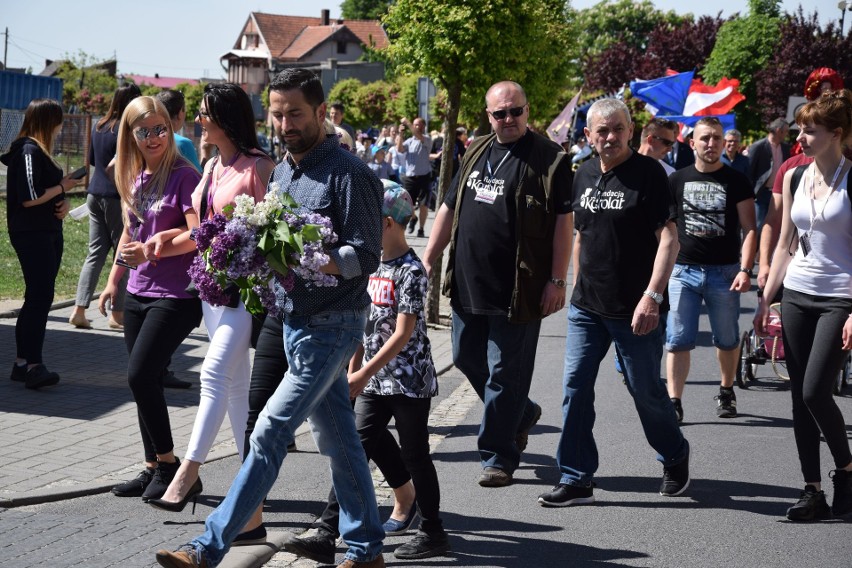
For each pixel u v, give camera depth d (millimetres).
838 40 58500
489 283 6449
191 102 84875
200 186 5629
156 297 5852
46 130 8594
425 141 22297
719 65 72312
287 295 4500
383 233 5348
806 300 5902
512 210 6402
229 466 6785
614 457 7281
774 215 6664
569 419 6207
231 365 5383
